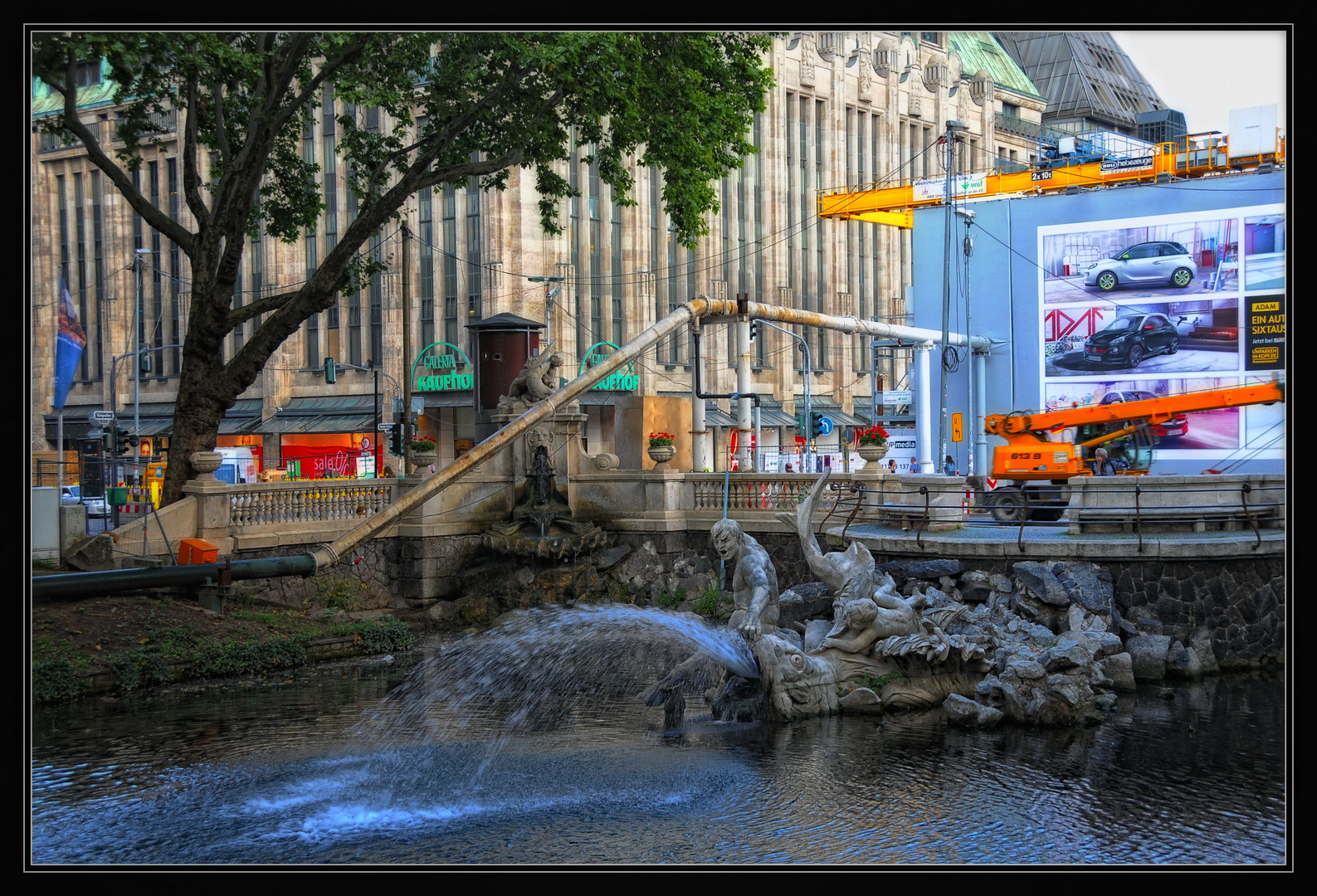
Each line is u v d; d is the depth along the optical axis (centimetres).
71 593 2095
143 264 6894
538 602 2700
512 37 2516
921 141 8188
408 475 2822
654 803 1234
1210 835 1107
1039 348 4616
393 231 6222
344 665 2205
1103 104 8288
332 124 6319
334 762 1429
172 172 6769
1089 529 2200
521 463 2914
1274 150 4275
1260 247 4175
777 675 1638
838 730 1565
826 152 7612
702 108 2831
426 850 1080
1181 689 1817
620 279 6419
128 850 1087
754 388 7088
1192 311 4294
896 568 2119
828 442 7456
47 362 7138
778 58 7194
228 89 2602
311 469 6022
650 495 2831
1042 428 3170
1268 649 2000
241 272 6631
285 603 2511
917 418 4450
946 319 4216
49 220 7100
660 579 2808
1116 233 4444
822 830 1134
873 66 7925
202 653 2059
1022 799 1233
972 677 1719
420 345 6206
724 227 6969
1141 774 1320
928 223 4909
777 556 2702
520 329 3344
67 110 2438
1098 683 1698
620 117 2769
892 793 1259
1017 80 8419
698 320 3250
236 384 2614
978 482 3003
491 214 5888
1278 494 2175
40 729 1636
